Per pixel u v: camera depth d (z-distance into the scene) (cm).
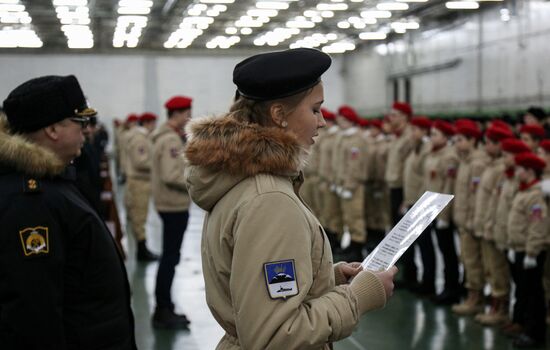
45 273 206
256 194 172
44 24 1648
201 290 746
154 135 607
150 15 1543
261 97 183
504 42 1525
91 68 2595
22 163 211
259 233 169
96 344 219
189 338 578
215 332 595
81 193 234
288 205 172
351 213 933
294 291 167
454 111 1794
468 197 677
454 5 1434
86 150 502
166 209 597
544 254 570
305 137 187
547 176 592
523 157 568
